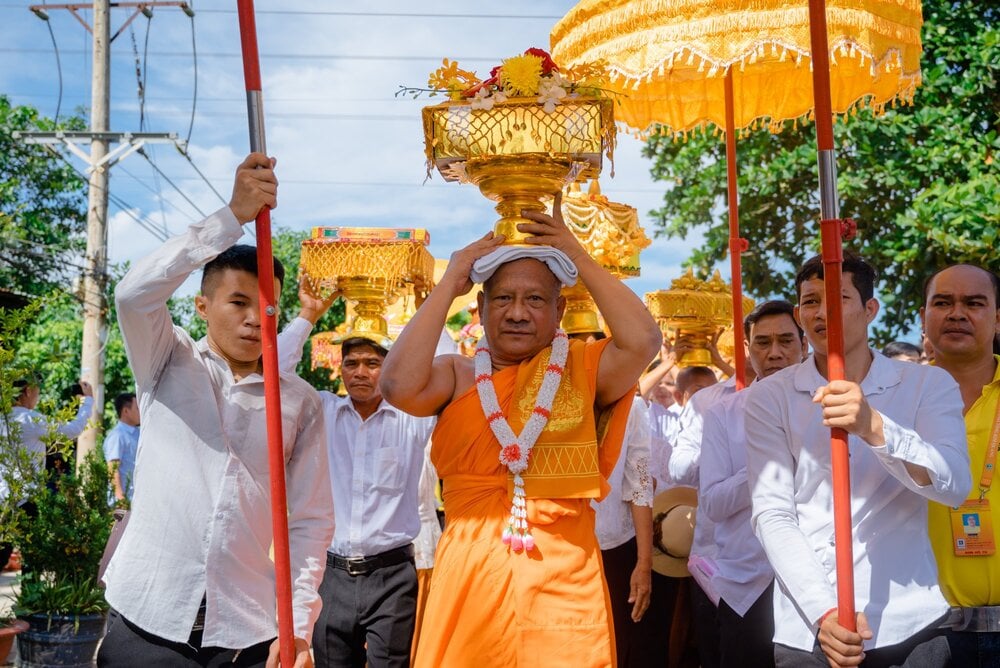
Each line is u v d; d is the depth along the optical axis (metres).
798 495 3.86
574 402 3.48
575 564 3.38
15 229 8.09
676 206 14.91
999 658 3.82
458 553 3.42
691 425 6.30
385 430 5.77
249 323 3.63
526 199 3.70
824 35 3.61
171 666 3.48
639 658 5.99
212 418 3.57
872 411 3.41
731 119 5.77
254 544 3.59
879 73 5.07
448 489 3.53
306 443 3.75
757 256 13.94
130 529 3.55
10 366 6.24
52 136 18.28
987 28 11.74
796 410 3.87
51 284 19.34
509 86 3.65
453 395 3.61
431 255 6.51
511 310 3.49
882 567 3.66
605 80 3.77
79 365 22.91
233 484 3.55
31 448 8.71
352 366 5.79
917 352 8.03
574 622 3.33
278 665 3.47
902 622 3.61
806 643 3.75
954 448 3.57
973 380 4.23
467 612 3.37
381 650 5.58
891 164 11.95
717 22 4.60
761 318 5.44
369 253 6.04
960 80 11.84
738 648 4.82
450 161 3.85
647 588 5.67
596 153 3.71
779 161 12.90
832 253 3.50
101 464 7.58
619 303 3.51
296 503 3.71
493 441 3.45
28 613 7.12
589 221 6.28
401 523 5.72
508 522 3.39
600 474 3.57
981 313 4.14
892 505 3.70
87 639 7.17
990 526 3.89
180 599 3.46
